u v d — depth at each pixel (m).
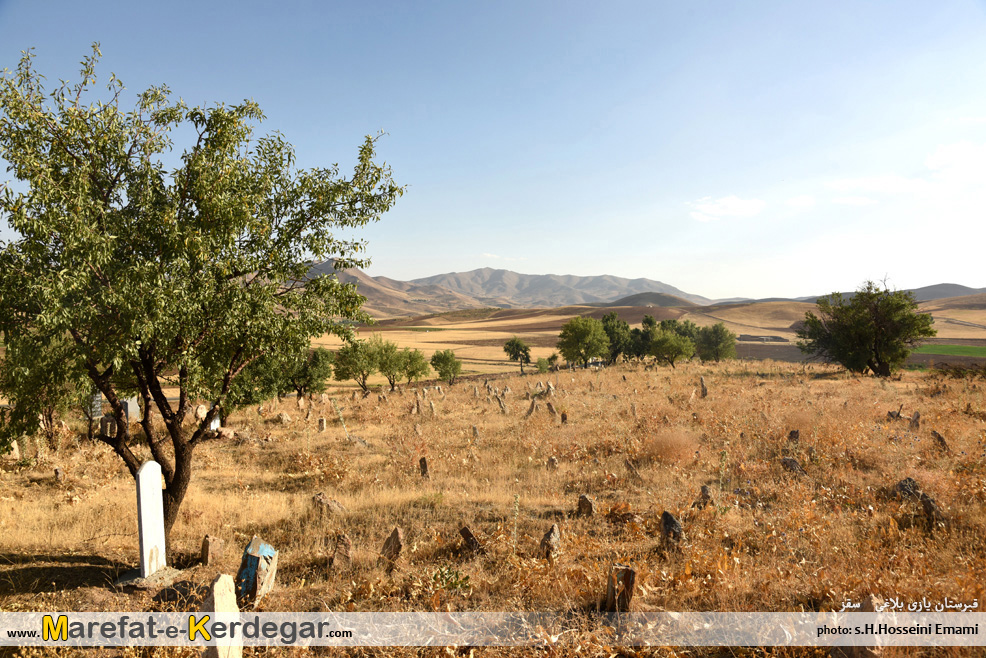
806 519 7.64
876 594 5.40
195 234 7.06
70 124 6.77
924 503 7.84
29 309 6.50
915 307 35.34
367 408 25.17
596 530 8.12
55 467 13.07
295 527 8.71
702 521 7.99
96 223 6.70
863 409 16.78
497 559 7.05
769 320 193.25
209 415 8.27
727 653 4.73
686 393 23.56
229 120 7.59
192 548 7.82
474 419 20.44
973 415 15.82
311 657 4.99
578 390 27.89
